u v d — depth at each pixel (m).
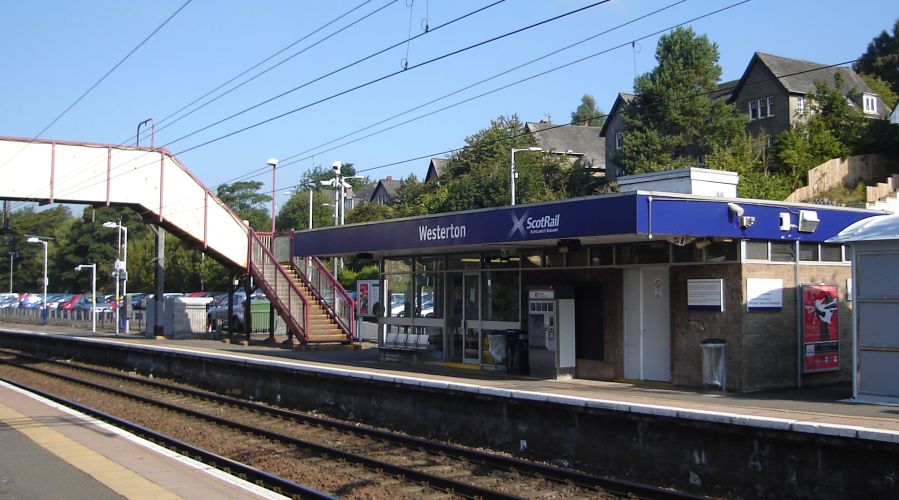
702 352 14.78
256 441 13.84
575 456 11.85
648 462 10.89
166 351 24.94
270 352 25.78
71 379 23.80
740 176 38.25
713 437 10.20
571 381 16.59
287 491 9.95
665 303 15.78
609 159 59.78
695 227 13.80
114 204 30.44
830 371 16.11
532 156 54.41
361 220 58.38
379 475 10.98
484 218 16.48
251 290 32.28
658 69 50.47
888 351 12.74
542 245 17.33
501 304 19.06
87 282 85.12
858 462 8.84
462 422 13.84
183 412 17.25
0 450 11.03
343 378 16.66
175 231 31.34
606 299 16.72
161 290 35.62
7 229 49.12
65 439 11.93
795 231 15.38
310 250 23.06
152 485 8.95
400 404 15.29
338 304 30.16
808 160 40.25
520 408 12.76
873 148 40.62
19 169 28.30
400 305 22.75
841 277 16.62
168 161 31.11
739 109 52.34
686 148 51.53
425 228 18.28
